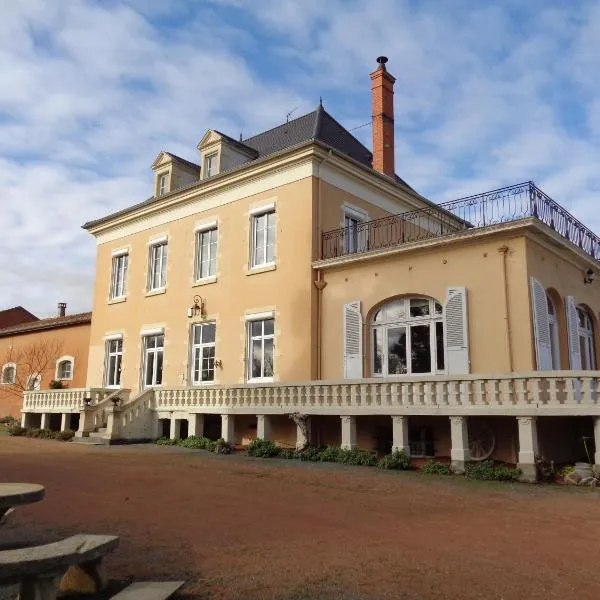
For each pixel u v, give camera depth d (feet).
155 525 22.35
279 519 23.56
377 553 18.62
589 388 33.55
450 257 47.83
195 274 66.18
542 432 38.55
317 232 55.88
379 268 51.78
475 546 19.52
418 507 26.18
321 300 55.36
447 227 69.10
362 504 26.78
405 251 49.73
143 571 16.80
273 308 57.41
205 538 20.47
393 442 40.70
